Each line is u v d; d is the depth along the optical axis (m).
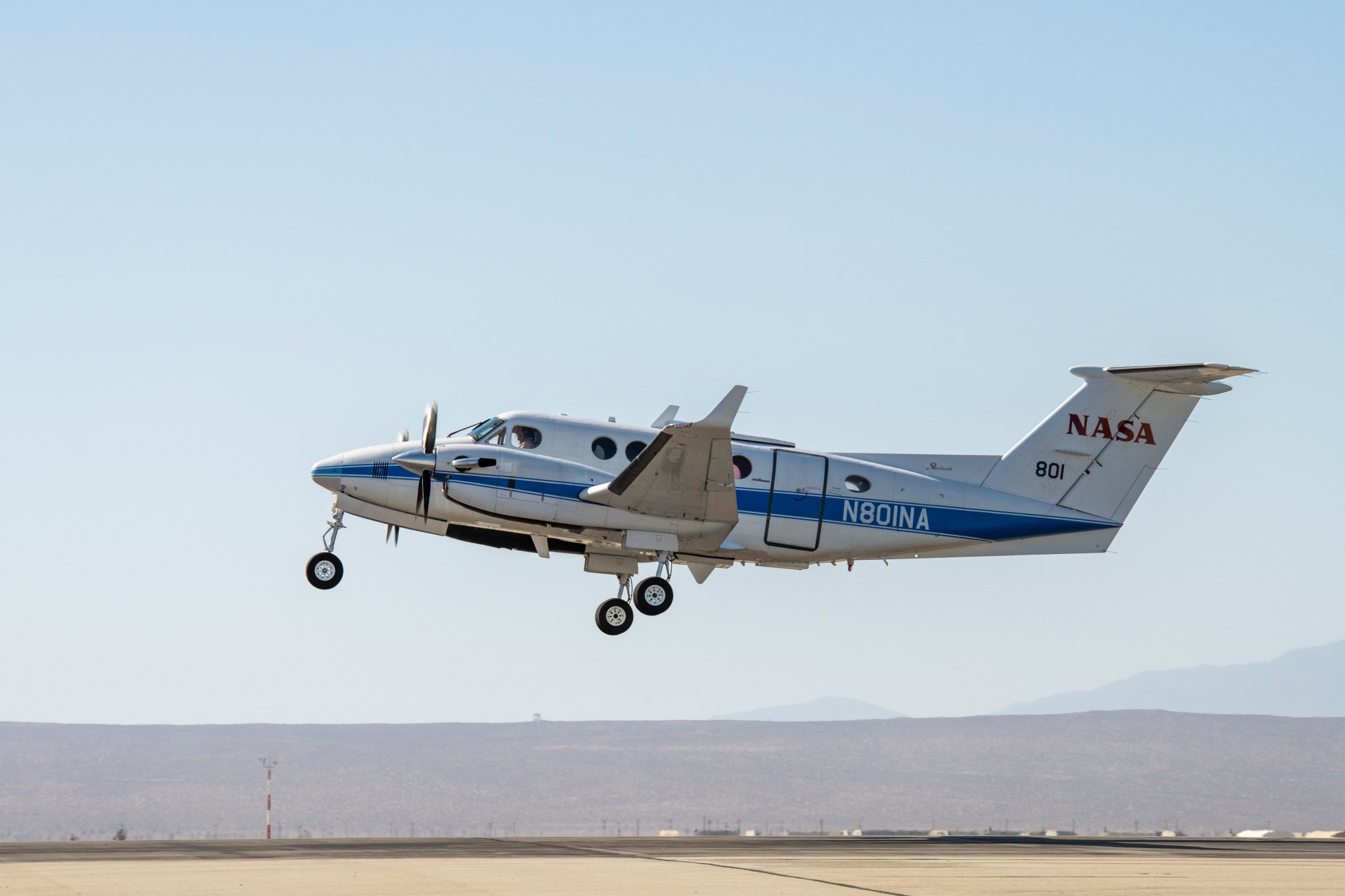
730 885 34.16
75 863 39.47
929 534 66.62
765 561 66.62
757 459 64.81
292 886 33.12
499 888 32.97
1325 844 58.31
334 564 65.88
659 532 62.69
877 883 34.97
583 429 64.25
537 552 65.75
